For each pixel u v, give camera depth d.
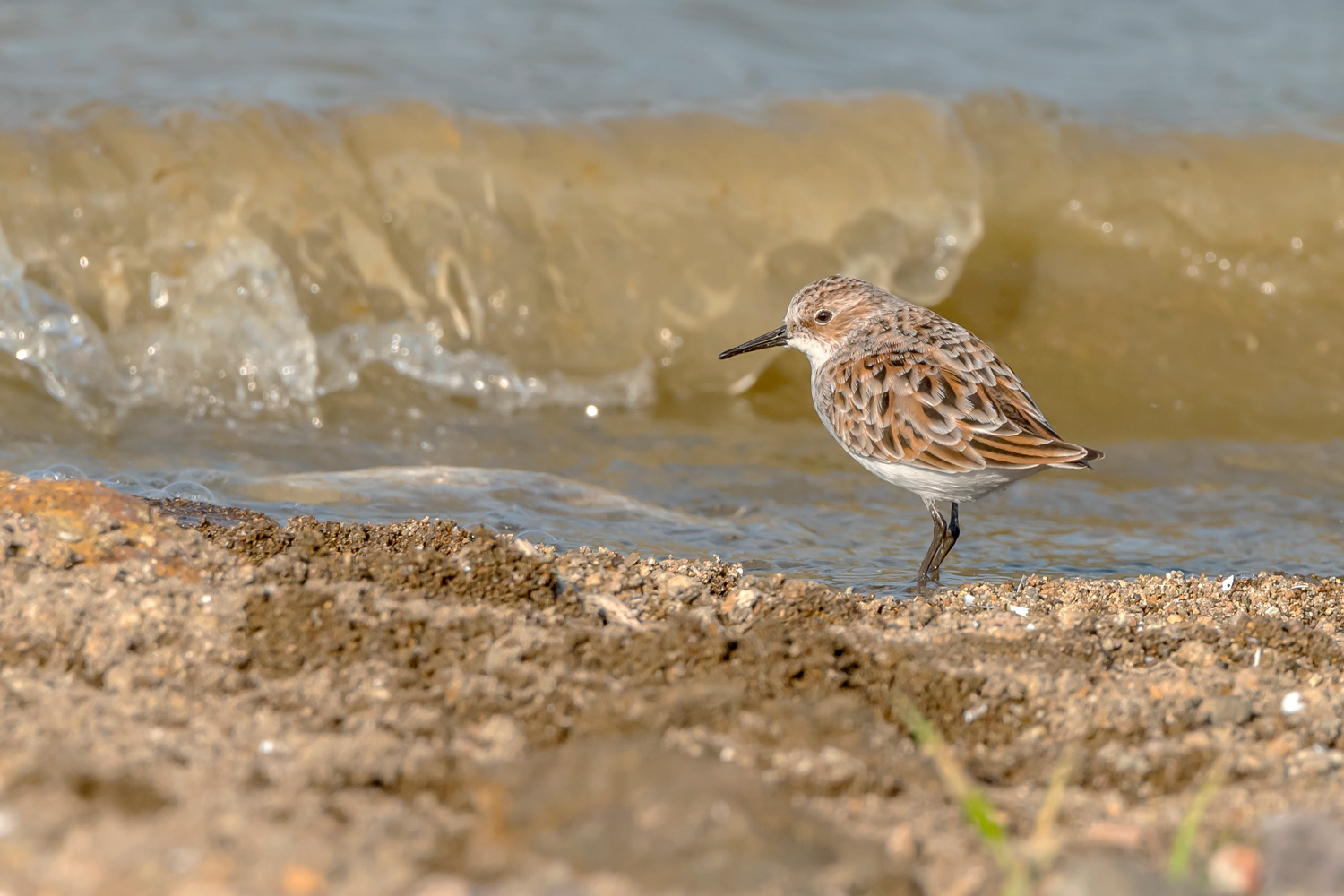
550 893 4.77
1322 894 5.07
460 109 16.55
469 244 15.67
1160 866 5.33
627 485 12.76
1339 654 7.96
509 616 7.63
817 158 16.95
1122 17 22.64
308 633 7.13
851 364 10.41
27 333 14.30
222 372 14.64
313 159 15.53
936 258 17.11
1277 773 6.33
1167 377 16.00
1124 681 7.33
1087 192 17.89
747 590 8.46
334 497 11.00
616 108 17.38
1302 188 18.11
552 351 15.56
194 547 8.06
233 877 4.82
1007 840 5.57
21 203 14.67
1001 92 18.66
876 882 5.01
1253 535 11.90
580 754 5.69
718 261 16.30
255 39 18.72
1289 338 16.78
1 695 6.26
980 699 7.03
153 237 14.91
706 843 5.07
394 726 6.27
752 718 6.49
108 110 15.48
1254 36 22.30
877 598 9.11
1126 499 12.90
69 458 12.36
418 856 5.07
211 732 6.09
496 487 11.57
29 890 4.70
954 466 9.76
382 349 15.20
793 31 21.05
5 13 18.55
